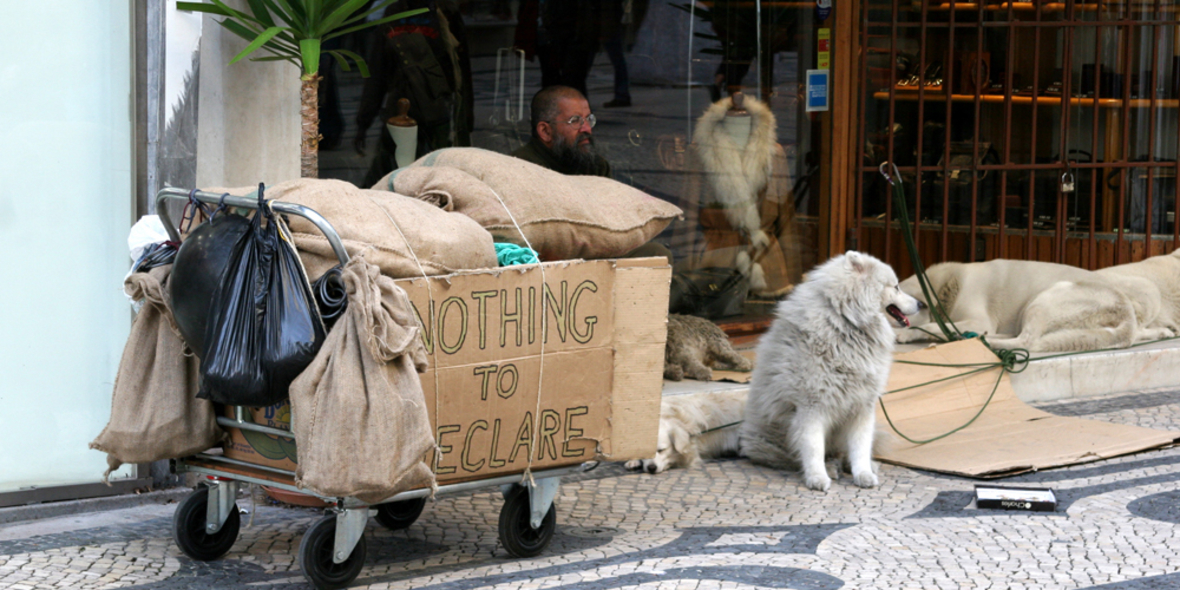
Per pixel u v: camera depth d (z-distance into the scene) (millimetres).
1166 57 9430
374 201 3869
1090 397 7492
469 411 3863
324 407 3371
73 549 4250
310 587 3826
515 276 3922
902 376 6902
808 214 8406
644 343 4297
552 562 4164
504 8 7090
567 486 5355
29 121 4742
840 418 5523
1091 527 4684
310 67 4953
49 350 4867
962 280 8375
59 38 4773
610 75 7578
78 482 4953
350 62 6500
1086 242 9281
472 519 4781
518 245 4449
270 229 3561
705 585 3865
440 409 3785
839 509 4996
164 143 4984
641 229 4973
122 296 5008
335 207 3738
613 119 7625
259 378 3459
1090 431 6359
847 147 8398
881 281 5367
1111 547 4387
